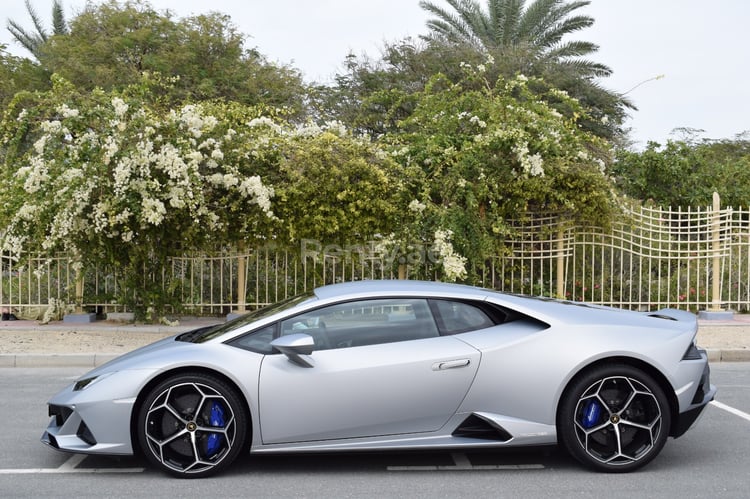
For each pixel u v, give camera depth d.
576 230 12.54
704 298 13.11
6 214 11.21
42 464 5.11
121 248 11.48
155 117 10.82
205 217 11.32
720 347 10.13
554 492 4.47
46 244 10.76
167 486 4.60
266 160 11.58
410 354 4.76
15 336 10.98
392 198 11.64
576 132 12.52
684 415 4.91
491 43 28.73
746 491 4.50
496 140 11.54
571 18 29.67
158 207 10.38
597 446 4.85
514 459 5.18
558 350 4.79
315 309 4.94
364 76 29.22
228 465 4.74
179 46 26.59
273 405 4.67
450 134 12.41
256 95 27.12
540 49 29.25
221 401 4.73
